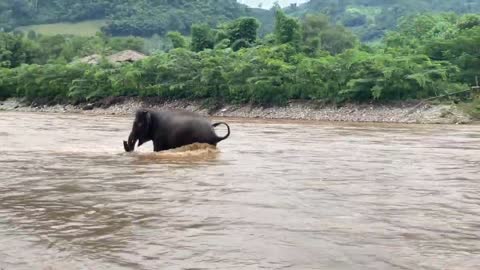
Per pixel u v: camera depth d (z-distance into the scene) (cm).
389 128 3459
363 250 615
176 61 6250
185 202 880
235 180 1116
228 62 5962
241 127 3450
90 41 10119
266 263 570
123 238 666
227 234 682
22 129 2956
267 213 800
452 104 4616
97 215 788
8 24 14550
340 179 1141
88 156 1600
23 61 9050
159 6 15112
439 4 17512
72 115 5378
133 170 1277
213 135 1753
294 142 2212
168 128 1744
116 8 15075
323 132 2947
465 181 1126
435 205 868
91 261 579
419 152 1800
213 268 555
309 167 1348
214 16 14912
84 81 6719
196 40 7612
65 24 15138
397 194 964
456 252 610
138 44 10294
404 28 8412
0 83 7381
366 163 1451
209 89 5978
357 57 5194
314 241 651
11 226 726
